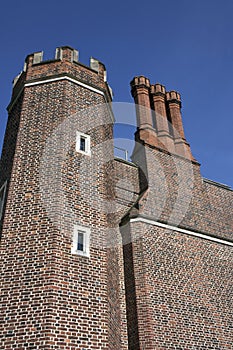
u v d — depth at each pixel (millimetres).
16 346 10094
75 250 12094
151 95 22672
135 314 13547
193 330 14023
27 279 11242
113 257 13930
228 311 15539
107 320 11453
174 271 15125
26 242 12016
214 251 17062
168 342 13141
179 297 14539
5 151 16125
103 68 17969
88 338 10719
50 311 10492
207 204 19031
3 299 10992
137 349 12828
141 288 13984
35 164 13828
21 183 13477
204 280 15758
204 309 14883
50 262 11422
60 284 11133
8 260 11758
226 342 14578
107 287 12172
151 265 14656
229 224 19188
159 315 13586
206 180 20516
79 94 16000
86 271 11906
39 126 14852
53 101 15453
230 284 16484
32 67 16906
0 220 13383
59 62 16641
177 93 23328
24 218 12570
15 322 10508
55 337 10164
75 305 11039
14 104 17250
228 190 21172
